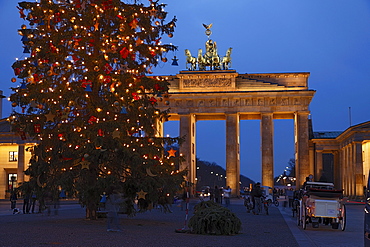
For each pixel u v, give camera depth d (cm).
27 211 5822
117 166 4088
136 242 2717
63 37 4028
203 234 3262
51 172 4209
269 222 4491
